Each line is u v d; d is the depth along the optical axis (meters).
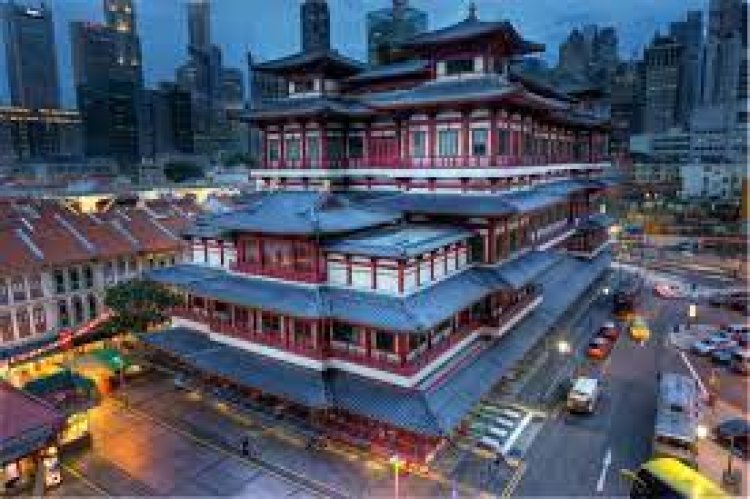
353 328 39.69
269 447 40.53
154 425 44.06
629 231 138.25
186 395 48.91
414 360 37.66
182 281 50.41
